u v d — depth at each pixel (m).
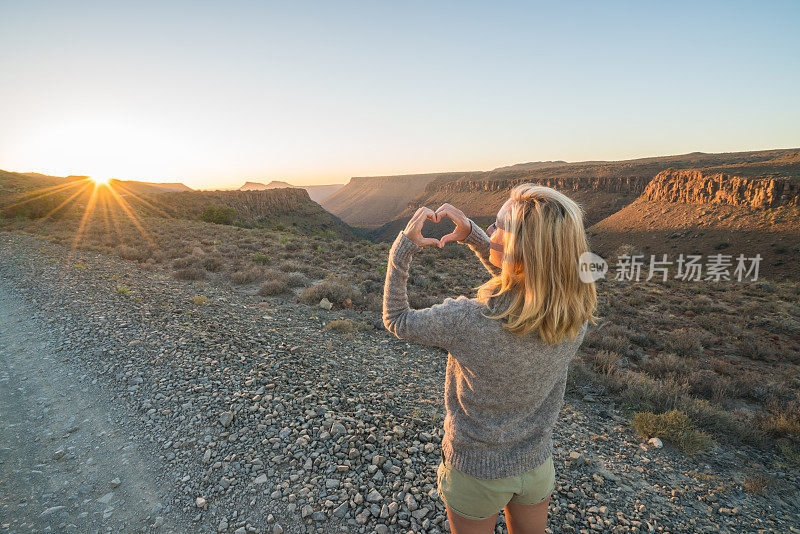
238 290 10.99
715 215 77.25
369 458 3.22
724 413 5.22
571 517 2.88
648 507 3.15
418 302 10.84
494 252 1.08
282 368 5.04
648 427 4.56
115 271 11.82
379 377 5.52
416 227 1.14
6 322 6.82
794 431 4.86
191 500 2.79
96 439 3.56
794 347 9.50
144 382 4.52
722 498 3.48
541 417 1.17
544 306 0.90
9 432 3.71
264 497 2.79
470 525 1.25
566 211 0.90
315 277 13.65
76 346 5.60
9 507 2.78
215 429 3.58
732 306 14.40
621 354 8.16
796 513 3.38
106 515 2.70
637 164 180.38
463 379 1.12
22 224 29.52
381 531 2.52
